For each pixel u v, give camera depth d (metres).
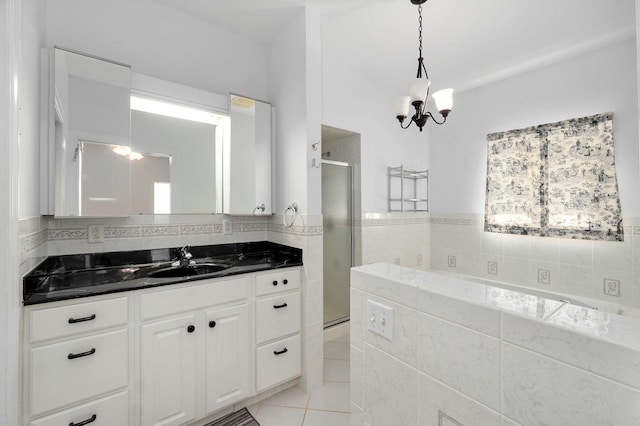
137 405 1.44
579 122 2.54
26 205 1.25
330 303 2.95
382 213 3.24
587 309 0.59
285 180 2.27
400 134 3.43
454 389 0.69
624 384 0.45
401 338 0.81
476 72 2.92
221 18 2.20
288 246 2.21
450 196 3.52
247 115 2.26
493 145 3.12
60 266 1.69
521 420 0.57
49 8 1.68
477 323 0.64
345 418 1.75
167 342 1.52
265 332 1.88
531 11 2.04
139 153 1.97
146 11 2.00
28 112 1.29
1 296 1.02
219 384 1.69
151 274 1.73
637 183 2.28
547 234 2.72
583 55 2.55
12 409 1.07
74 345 1.29
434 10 2.05
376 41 2.45
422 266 3.63
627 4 1.94
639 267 2.27
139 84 1.88
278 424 1.70
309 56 2.08
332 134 3.06
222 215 2.30
